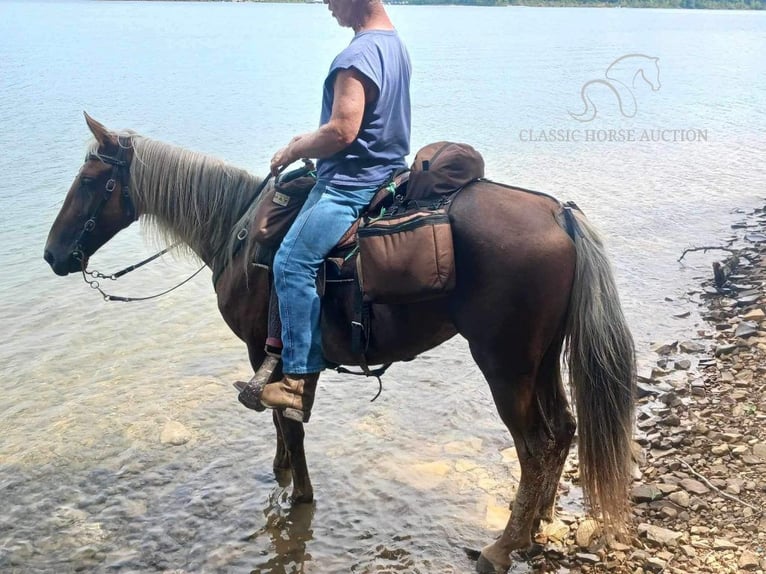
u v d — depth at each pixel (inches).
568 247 123.3
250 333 153.9
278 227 139.7
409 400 217.9
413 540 156.3
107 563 151.3
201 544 157.1
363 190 134.4
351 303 135.1
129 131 162.9
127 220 165.3
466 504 167.5
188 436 197.9
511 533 139.8
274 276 137.1
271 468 184.4
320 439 197.0
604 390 125.0
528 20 3206.2
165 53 1622.8
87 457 188.2
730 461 166.9
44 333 262.7
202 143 609.6
